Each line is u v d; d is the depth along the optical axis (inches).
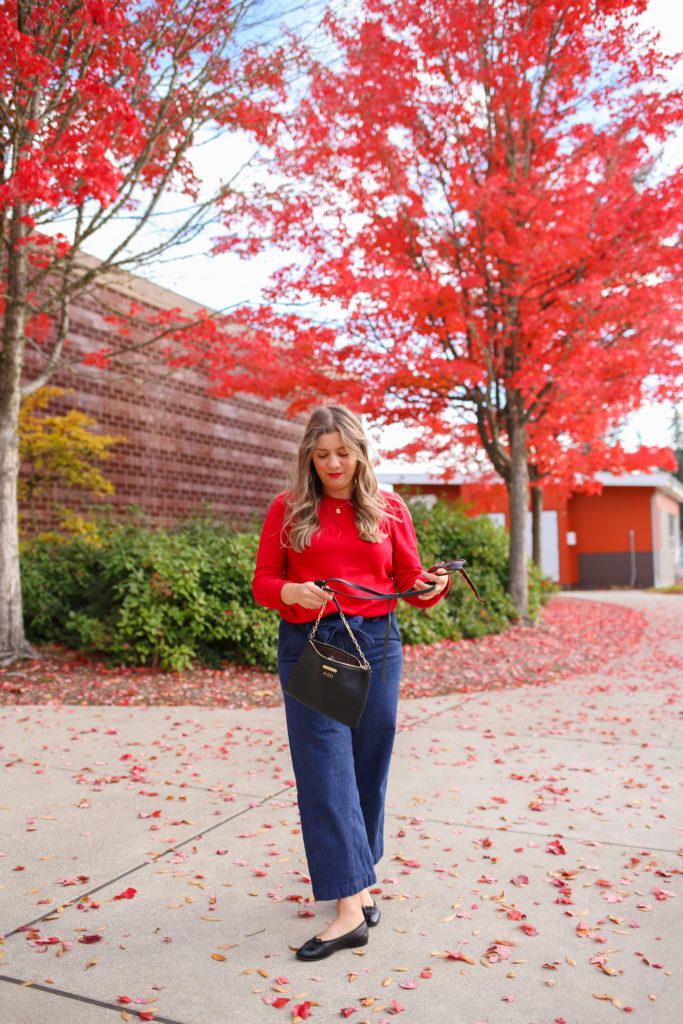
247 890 114.1
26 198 205.0
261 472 582.2
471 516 470.3
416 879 118.6
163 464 483.5
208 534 339.0
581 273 367.6
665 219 333.1
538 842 133.1
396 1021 82.6
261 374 406.6
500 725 219.8
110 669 278.2
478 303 386.9
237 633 284.8
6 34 200.2
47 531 398.9
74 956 95.2
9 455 280.8
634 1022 82.4
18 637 282.4
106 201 205.3
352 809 98.7
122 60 250.1
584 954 96.5
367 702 102.0
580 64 330.6
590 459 457.1
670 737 206.5
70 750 185.8
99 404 436.1
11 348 276.2
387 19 303.1
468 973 92.3
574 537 906.1
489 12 309.1
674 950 97.3
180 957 95.5
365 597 97.0
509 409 418.0
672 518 1139.9
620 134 347.9
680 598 708.7
